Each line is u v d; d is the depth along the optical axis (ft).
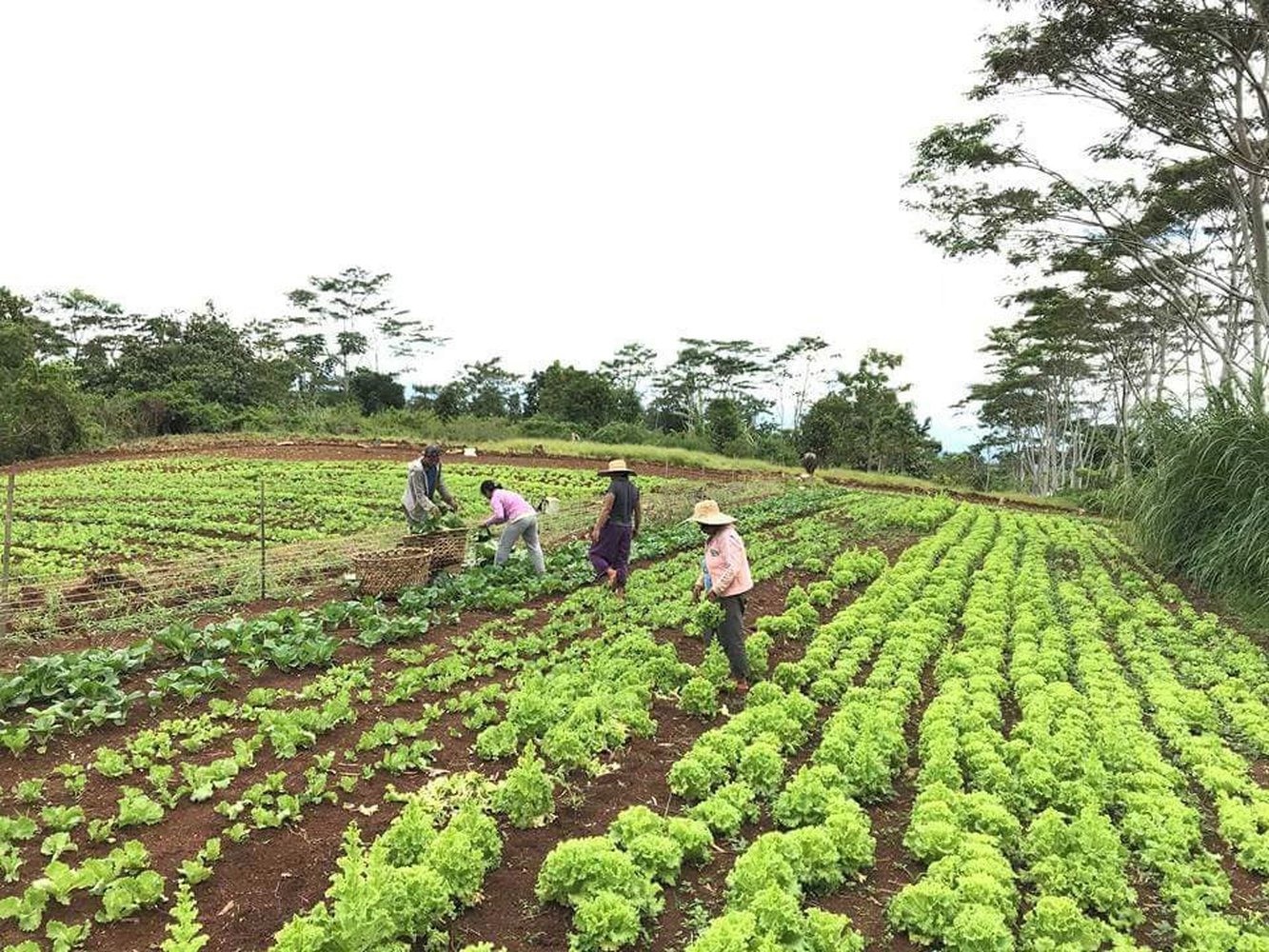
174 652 32.76
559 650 37.29
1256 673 37.24
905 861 21.44
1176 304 91.91
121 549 56.54
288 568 44.98
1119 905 19.34
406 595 41.32
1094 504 125.08
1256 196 73.00
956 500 119.03
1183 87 67.92
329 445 138.62
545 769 25.00
